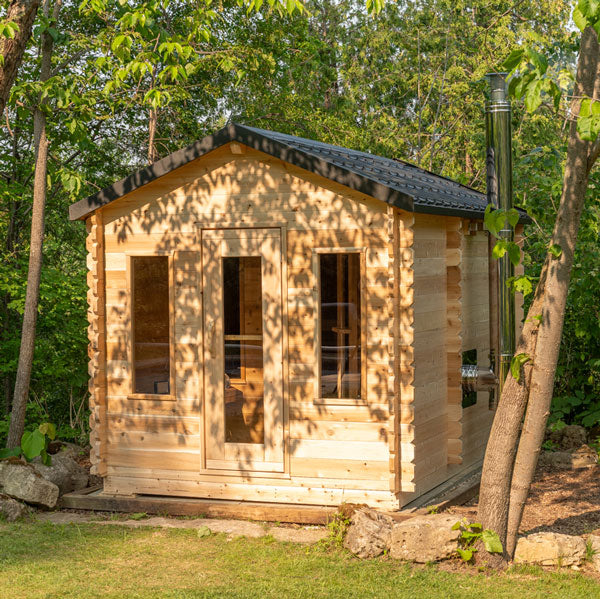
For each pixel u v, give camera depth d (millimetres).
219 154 8625
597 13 4871
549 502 9211
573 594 6152
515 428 6715
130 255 8969
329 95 29500
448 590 6203
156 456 8906
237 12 21000
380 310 8125
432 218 8875
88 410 14445
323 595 6121
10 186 14570
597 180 11008
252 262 8578
